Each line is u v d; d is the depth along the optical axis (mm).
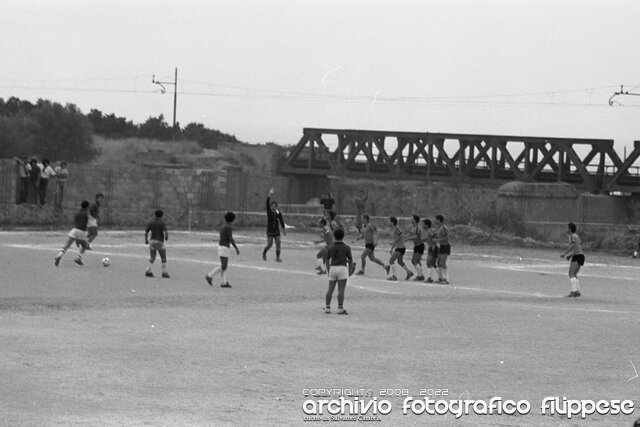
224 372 21438
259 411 17891
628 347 27641
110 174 85875
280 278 44219
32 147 127562
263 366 22375
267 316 31484
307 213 98562
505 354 25562
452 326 30859
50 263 44250
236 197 95125
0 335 25062
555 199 98500
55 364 21406
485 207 102812
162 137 177375
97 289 36344
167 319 29609
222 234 39344
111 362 21984
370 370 22422
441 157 125812
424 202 117062
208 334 26844
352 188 125312
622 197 110125
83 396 18359
